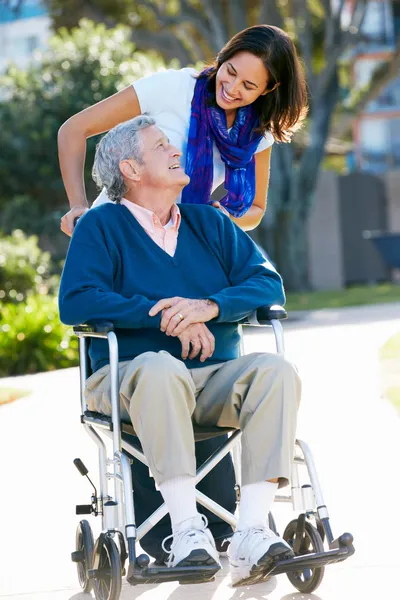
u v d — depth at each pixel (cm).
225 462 497
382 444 745
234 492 499
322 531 439
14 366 1379
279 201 2689
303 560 394
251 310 450
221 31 2602
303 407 903
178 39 2994
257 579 409
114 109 526
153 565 485
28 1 4806
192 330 437
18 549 544
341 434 786
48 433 859
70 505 628
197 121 514
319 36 3041
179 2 2678
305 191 2720
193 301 439
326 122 2727
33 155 2398
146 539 482
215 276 466
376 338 1349
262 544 401
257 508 413
